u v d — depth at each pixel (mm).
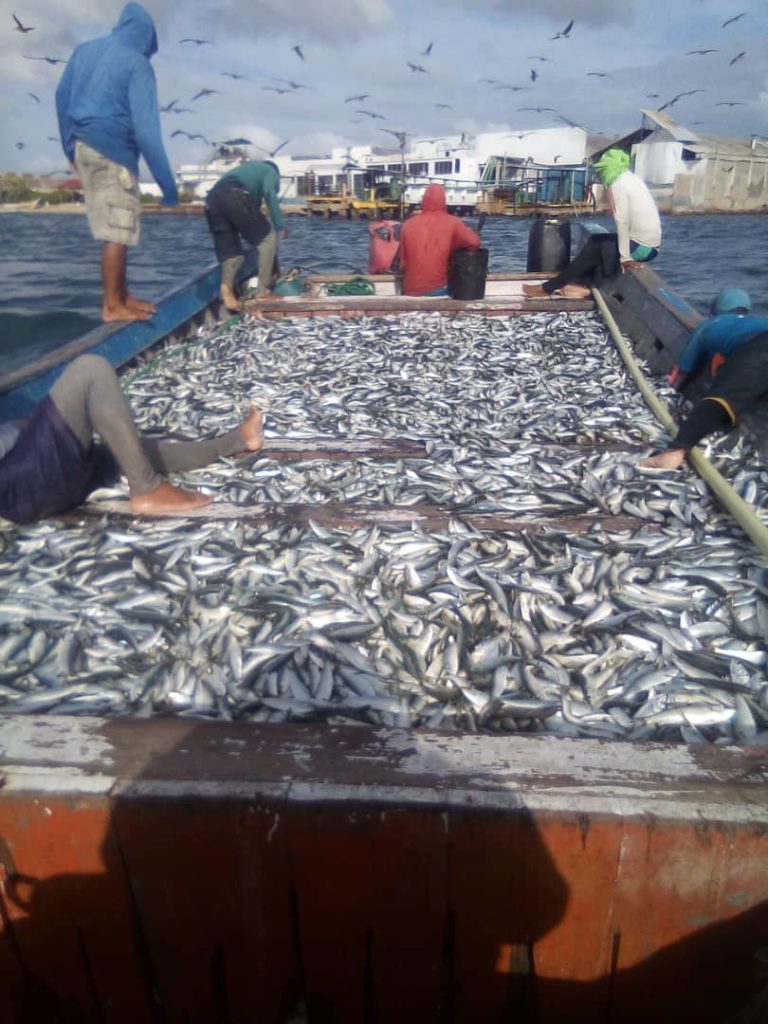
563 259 12023
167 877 1921
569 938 1945
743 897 1841
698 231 37969
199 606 3139
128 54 6285
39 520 3844
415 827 1810
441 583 3303
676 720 2512
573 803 1788
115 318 7242
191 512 3920
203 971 2076
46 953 2066
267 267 9875
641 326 7902
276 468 4645
